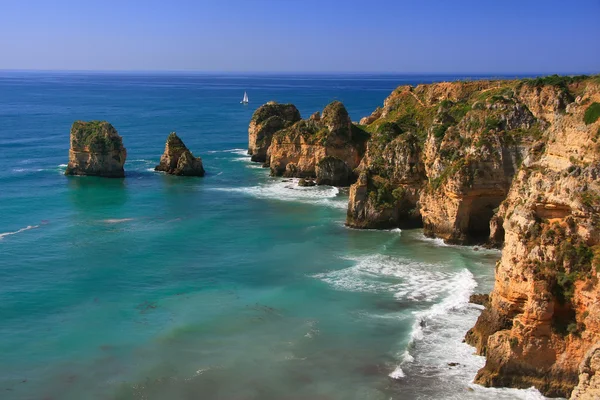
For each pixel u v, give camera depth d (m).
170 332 40.03
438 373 33.72
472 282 47.22
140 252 57.09
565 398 29.92
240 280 49.53
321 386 33.34
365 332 39.38
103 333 40.03
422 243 58.78
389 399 31.62
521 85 74.56
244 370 35.28
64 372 35.22
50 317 42.50
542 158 37.84
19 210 73.69
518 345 30.75
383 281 48.44
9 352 37.38
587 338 29.09
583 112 34.03
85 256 55.78
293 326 40.69
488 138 56.31
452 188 56.81
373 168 67.81
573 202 30.61
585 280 29.22
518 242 32.06
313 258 54.91
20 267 52.66
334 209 74.69
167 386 33.78
